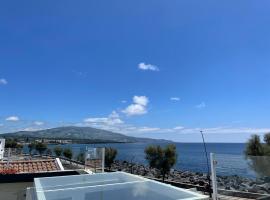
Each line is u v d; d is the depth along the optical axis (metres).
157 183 6.26
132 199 6.40
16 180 11.63
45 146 39.66
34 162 13.70
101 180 7.53
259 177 6.97
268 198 6.71
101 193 6.43
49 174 12.33
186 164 35.56
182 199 5.21
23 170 12.66
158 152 13.94
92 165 13.58
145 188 6.48
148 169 19.27
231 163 7.61
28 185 11.05
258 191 6.93
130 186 6.57
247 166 7.27
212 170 7.84
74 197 6.15
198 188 10.13
